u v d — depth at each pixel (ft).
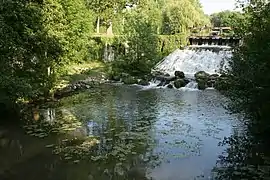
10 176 44.86
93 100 92.38
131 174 45.42
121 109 81.92
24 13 71.72
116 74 133.69
